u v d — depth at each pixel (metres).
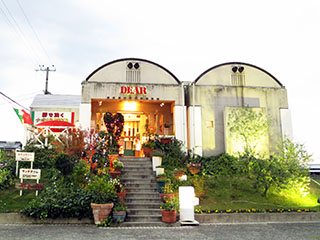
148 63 18.23
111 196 10.32
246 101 18.20
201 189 12.45
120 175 12.66
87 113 17.05
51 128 16.88
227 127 17.14
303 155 13.09
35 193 11.45
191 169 14.01
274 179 12.41
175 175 12.91
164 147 15.88
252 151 14.03
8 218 9.80
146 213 10.43
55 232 8.45
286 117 18.17
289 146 13.19
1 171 12.10
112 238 7.72
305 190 13.34
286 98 18.52
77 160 13.05
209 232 8.66
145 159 14.62
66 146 13.96
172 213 9.85
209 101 17.95
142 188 11.98
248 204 11.87
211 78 18.36
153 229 9.12
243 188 13.29
